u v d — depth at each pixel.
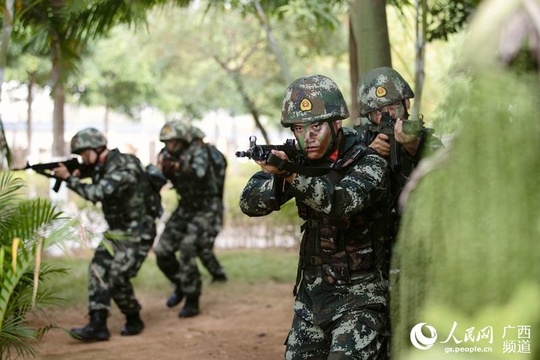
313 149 3.54
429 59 10.77
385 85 4.41
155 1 7.83
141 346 6.87
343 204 3.31
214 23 18.75
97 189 6.96
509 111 1.37
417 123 3.71
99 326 7.09
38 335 4.80
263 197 3.54
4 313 3.85
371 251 3.57
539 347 1.37
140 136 40.78
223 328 7.57
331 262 3.57
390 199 3.64
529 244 1.35
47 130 37.38
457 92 1.44
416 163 3.73
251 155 3.30
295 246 13.55
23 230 4.06
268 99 20.14
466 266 1.39
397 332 1.60
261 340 6.98
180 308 8.67
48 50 7.97
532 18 1.29
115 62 23.83
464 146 1.40
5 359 5.72
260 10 8.94
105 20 7.31
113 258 7.18
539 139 1.36
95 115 41.69
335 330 3.52
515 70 1.36
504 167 1.37
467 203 1.40
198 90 21.20
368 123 4.49
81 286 9.23
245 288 9.69
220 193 8.41
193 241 8.16
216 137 32.47
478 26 1.34
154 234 7.46
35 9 7.13
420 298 1.49
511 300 1.36
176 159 8.23
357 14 6.13
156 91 26.64
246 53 19.98
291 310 8.37
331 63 20.58
